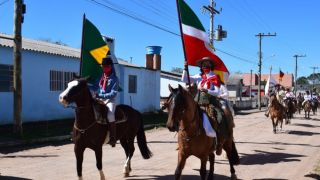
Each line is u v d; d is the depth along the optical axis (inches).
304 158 524.4
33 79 830.5
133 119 402.0
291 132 843.4
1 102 756.0
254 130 880.9
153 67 1321.4
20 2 663.1
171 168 443.5
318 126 992.2
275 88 1041.5
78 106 338.0
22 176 399.9
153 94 1304.1
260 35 2086.6
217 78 371.6
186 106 304.8
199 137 315.3
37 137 660.1
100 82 369.1
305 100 1317.7
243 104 2070.6
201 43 420.2
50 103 876.0
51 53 864.3
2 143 589.0
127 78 1149.1
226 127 364.8
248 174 424.2
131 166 453.1
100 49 394.3
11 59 774.5
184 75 383.9
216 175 416.2
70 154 530.3
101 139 352.8
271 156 538.0
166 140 693.3
